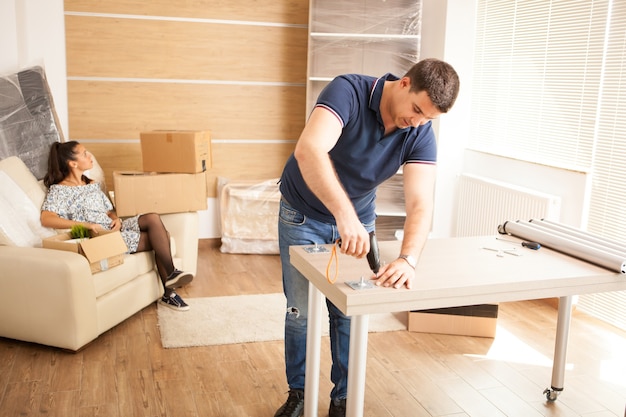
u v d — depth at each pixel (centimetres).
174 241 381
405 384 276
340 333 236
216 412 248
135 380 272
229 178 509
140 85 478
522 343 325
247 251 478
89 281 294
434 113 179
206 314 348
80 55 464
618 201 339
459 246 231
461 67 460
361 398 185
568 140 375
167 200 382
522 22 410
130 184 374
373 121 198
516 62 417
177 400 256
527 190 388
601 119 350
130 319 341
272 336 322
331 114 186
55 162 355
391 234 487
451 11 451
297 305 235
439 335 331
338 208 170
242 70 495
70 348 291
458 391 271
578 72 365
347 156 205
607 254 208
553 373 262
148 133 386
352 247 169
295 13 495
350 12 464
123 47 470
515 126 421
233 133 503
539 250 229
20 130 375
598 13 350
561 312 255
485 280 188
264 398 261
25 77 389
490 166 440
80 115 472
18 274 290
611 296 348
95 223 353
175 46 479
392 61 475
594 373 292
